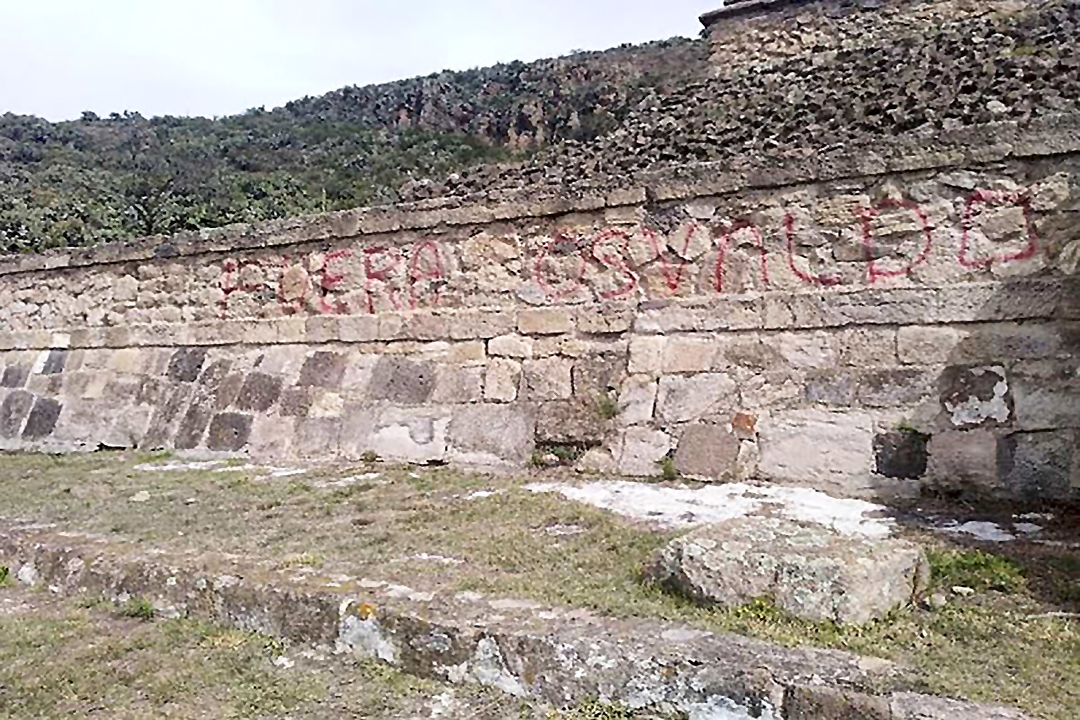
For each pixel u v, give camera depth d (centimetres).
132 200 2138
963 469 520
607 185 674
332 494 583
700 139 903
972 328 536
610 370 650
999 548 409
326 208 1945
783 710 260
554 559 409
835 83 972
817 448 563
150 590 402
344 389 752
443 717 291
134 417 850
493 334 704
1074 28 934
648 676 282
